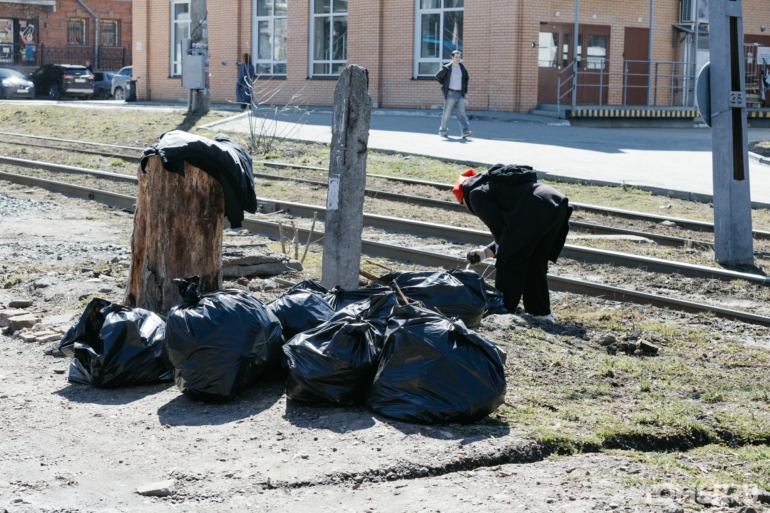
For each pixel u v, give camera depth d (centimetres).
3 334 702
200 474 428
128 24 5356
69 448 464
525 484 423
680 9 3042
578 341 721
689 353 709
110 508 394
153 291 677
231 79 3484
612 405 560
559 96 2736
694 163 1864
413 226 1233
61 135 2458
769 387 621
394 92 2998
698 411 555
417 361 500
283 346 543
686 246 1170
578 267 1041
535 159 1842
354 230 766
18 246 1071
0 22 5009
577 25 2630
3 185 1622
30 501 400
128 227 1262
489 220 743
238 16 3428
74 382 576
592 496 408
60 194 1543
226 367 526
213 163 673
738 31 1079
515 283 758
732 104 1077
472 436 477
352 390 518
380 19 2997
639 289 950
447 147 2002
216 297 552
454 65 2152
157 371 570
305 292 619
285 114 2767
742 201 1076
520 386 585
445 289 670
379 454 449
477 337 507
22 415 513
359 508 393
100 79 4478
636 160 1878
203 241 684
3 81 4159
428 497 405
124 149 2156
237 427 493
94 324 586
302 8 3219
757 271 1054
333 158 764
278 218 1331
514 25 2684
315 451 456
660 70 3052
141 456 453
